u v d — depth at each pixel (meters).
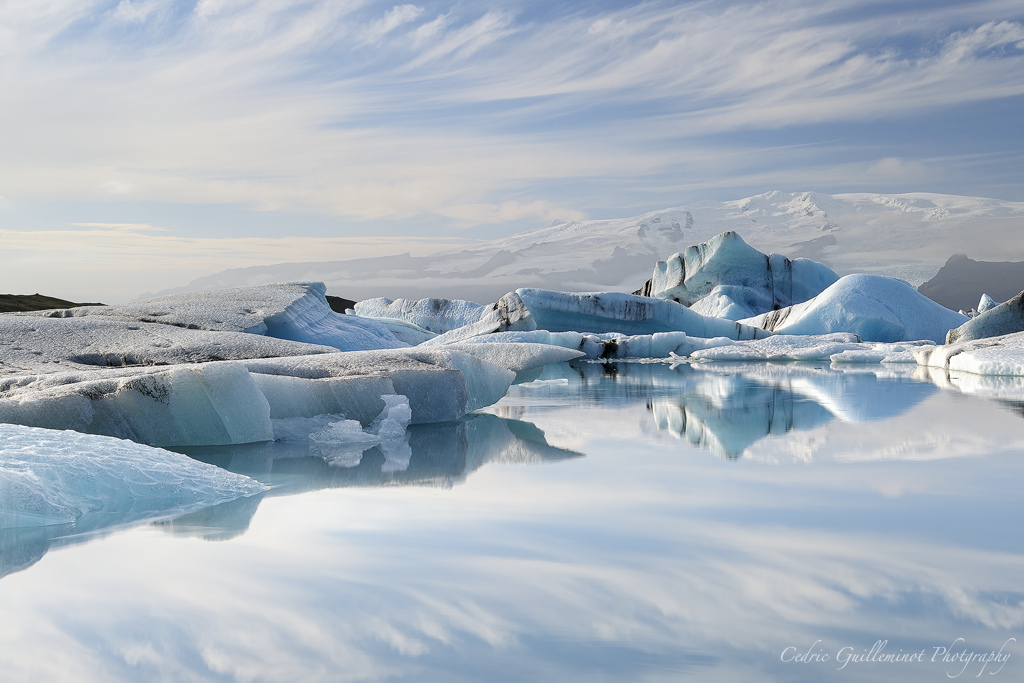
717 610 1.58
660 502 2.64
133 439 4.30
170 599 1.67
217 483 2.93
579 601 1.63
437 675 1.29
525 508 2.57
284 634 1.47
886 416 5.43
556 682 1.27
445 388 5.47
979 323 15.07
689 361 16.56
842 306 21.81
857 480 3.04
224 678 1.28
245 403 4.40
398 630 1.48
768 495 2.75
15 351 9.54
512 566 1.89
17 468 2.59
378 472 3.36
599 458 3.70
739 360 16.66
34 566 1.93
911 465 3.40
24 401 4.15
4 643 1.44
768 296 29.52
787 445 4.08
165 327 11.41
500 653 1.38
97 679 1.28
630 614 1.56
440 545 2.09
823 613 1.56
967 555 1.96
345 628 1.50
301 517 2.46
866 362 14.90
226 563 1.93
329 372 5.38
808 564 1.89
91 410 4.23
